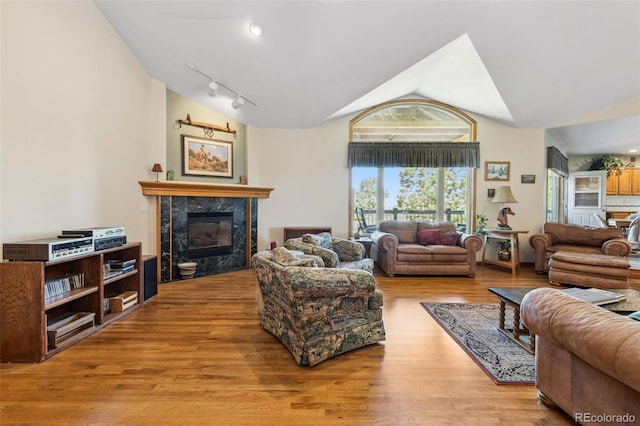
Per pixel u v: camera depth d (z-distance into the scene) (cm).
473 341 242
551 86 411
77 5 288
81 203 295
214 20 321
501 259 513
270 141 561
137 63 378
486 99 479
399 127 573
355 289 214
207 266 474
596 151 736
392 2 297
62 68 272
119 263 300
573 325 135
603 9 292
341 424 150
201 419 153
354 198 572
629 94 428
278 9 307
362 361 212
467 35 341
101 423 150
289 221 564
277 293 239
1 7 220
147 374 193
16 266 207
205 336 251
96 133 314
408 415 157
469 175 560
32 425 148
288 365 206
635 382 106
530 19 309
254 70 394
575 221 762
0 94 220
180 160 446
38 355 207
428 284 417
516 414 158
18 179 233
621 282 364
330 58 375
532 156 546
